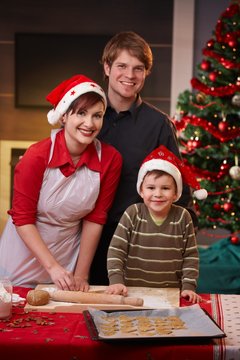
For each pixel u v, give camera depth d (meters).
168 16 5.83
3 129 6.05
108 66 2.72
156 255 2.44
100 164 2.51
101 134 2.76
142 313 2.00
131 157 2.73
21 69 5.94
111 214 2.76
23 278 2.63
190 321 1.94
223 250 4.82
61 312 2.09
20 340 1.80
